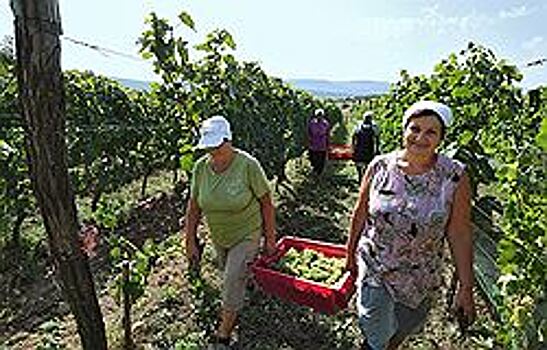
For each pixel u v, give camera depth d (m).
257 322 5.94
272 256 5.55
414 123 3.67
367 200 4.01
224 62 9.12
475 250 6.51
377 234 3.85
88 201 11.77
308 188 13.45
